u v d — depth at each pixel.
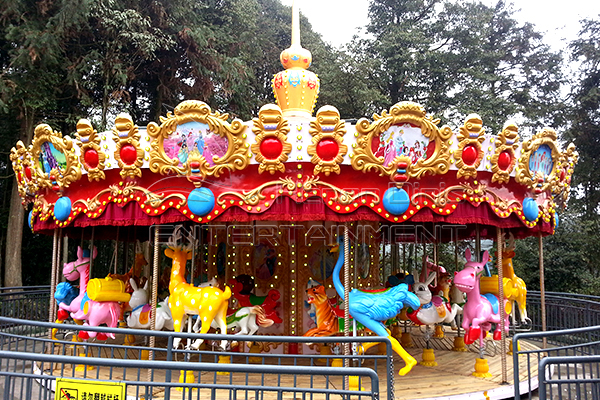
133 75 18.05
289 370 3.84
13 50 15.13
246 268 8.41
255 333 8.15
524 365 8.15
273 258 8.35
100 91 19.11
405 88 26.48
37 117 16.91
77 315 7.80
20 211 15.93
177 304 7.08
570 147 8.45
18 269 15.70
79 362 3.91
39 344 11.12
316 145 6.42
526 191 7.71
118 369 7.72
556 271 19.39
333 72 23.14
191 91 20.33
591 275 19.19
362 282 8.53
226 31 21.75
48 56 15.08
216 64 19.61
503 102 24.11
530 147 7.31
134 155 6.83
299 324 8.11
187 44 19.09
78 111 17.83
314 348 8.05
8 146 18.00
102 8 16.36
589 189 23.27
